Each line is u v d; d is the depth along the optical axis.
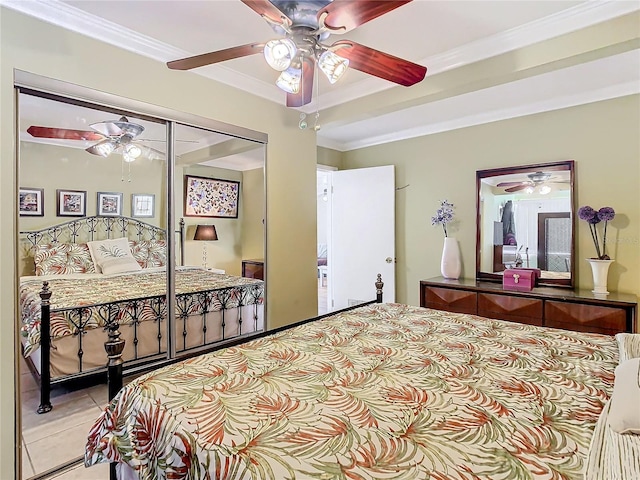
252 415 0.98
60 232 1.96
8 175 1.69
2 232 1.67
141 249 2.30
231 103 2.66
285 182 3.08
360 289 4.37
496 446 0.83
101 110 2.06
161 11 1.85
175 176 2.41
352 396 1.08
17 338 1.72
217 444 0.86
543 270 3.22
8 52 1.68
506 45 2.07
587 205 3.01
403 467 0.76
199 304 2.60
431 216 3.94
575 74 2.59
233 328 2.79
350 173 4.42
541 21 1.91
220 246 2.68
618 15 1.74
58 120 1.91
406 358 1.40
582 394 1.09
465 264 3.71
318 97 2.97
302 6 1.42
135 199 2.25
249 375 1.24
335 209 4.55
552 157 3.18
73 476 1.72
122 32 2.02
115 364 1.28
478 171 3.58
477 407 1.01
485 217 3.55
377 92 2.73
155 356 2.39
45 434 1.96
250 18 1.91
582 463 0.76
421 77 1.78
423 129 3.93
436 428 0.91
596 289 2.82
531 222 3.29
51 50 1.81
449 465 0.76
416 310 2.26
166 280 2.41
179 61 1.67
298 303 3.20
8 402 1.68
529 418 0.95
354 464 0.77
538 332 1.76
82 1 1.76
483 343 1.59
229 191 2.72
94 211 2.09
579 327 2.68
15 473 1.69
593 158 2.98
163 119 2.28
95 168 2.08
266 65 2.49
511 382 1.18
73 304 2.07
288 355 1.44
